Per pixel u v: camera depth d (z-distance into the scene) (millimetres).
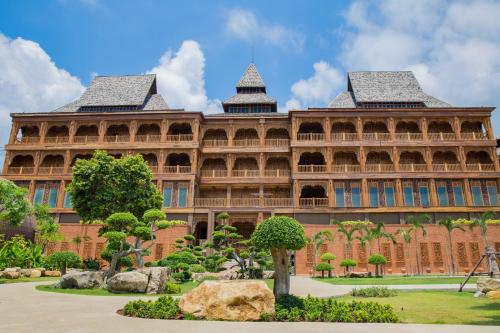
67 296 16125
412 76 52281
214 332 8570
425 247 37125
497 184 43406
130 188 32562
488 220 37750
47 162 48500
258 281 11305
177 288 18859
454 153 45406
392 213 42719
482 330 8906
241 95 54688
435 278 29828
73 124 47625
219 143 48500
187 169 45875
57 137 47594
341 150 45844
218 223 43375
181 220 43250
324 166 45312
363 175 44062
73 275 19516
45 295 16484
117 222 21922
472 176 43469
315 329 9078
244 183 46812
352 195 43812
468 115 45625
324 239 37344
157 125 49781
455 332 8656
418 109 45719
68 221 44031
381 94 49625
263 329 9016
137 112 47344
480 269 36094
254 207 43531
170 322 9945
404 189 43656
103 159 32812
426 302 15211
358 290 18031
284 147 47469
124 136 47906
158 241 40031
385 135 45844
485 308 13500
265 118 48312
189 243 40188
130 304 11508
